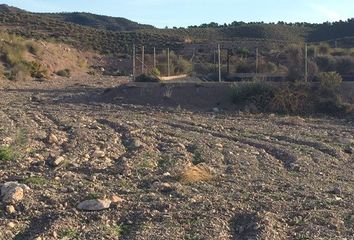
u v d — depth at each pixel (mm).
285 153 15164
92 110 25656
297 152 15352
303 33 96875
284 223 8664
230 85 28453
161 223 8438
